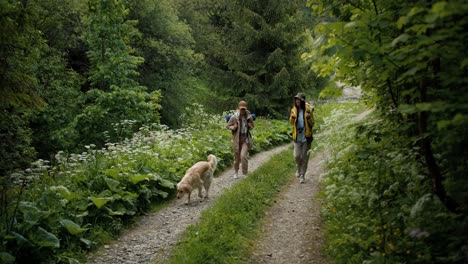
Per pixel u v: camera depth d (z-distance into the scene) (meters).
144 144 11.36
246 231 5.89
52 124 15.47
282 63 23.19
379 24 3.26
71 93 16.20
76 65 21.67
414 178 4.07
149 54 22.88
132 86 15.96
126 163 8.69
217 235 5.52
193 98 26.05
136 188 7.89
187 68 24.48
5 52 5.81
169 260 5.18
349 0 4.24
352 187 5.47
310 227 6.09
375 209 4.67
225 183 9.72
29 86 6.21
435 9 2.39
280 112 24.73
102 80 15.54
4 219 5.03
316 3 4.73
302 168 9.09
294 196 7.98
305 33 23.84
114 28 15.23
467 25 2.95
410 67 3.30
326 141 8.94
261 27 23.58
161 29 22.97
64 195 6.50
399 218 4.12
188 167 10.31
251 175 9.07
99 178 7.54
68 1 17.69
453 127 3.23
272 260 5.05
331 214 6.13
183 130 14.65
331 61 4.45
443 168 3.89
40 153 15.66
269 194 7.92
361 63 4.36
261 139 15.22
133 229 6.77
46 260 5.03
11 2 6.34
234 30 24.23
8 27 5.42
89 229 6.27
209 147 12.25
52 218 5.53
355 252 4.52
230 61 24.03
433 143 3.95
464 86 3.23
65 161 8.88
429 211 3.79
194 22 32.12
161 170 9.16
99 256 5.59
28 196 6.27
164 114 23.23
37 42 12.31
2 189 5.94
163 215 7.45
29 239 4.97
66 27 19.11
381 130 4.64
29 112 11.07
